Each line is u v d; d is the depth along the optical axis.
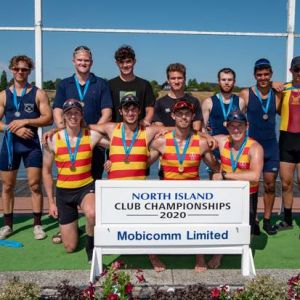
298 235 5.43
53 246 4.98
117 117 5.11
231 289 3.53
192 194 3.95
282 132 5.39
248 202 3.97
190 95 5.04
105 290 3.31
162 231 3.96
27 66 4.91
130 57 4.96
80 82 4.95
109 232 3.94
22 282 3.37
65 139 4.45
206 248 4.00
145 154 4.33
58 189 4.57
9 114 5.04
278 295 3.21
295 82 5.22
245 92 5.26
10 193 5.27
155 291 3.38
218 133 5.19
